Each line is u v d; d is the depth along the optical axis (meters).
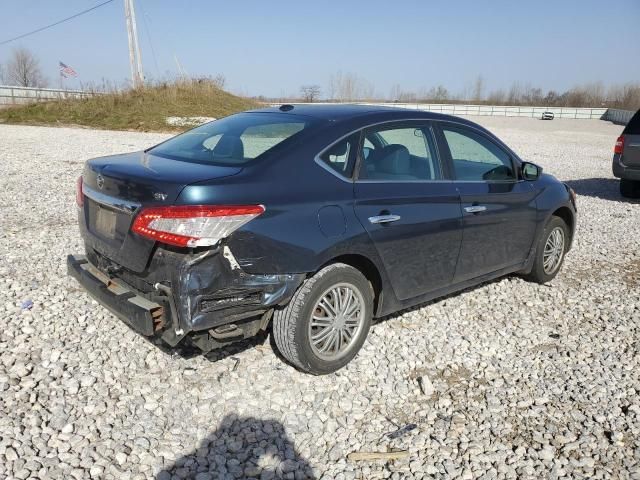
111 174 3.40
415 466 2.94
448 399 3.56
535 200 5.19
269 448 3.03
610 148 24.42
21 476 2.68
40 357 3.74
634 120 10.48
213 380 3.60
